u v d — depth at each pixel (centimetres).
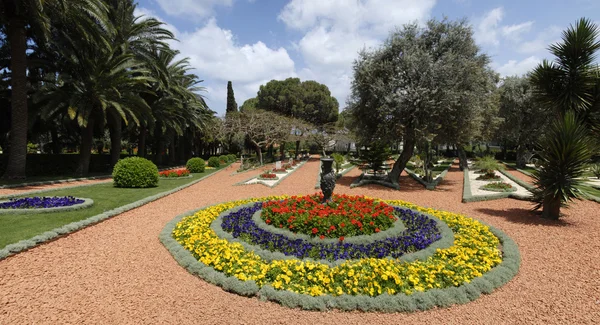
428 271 405
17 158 1286
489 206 955
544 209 788
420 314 346
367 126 1491
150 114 1797
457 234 592
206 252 472
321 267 410
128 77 1545
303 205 685
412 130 1299
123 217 755
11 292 374
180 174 1739
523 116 2394
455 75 1253
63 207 742
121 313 339
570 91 801
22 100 1283
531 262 497
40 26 1141
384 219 593
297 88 3981
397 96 1252
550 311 354
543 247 570
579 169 728
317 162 3319
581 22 784
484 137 2053
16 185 1130
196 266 440
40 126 1819
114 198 965
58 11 1145
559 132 748
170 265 466
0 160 1491
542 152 796
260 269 414
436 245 508
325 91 4284
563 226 713
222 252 469
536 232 665
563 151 728
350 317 339
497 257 483
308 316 338
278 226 586
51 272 432
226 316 337
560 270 466
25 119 1301
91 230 635
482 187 1273
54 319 325
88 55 1479
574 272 458
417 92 1195
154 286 400
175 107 2227
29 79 1479
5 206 717
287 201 734
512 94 2384
